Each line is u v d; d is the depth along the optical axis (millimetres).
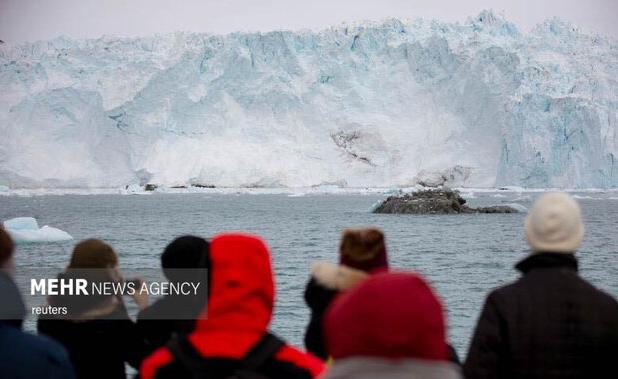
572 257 15922
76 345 17734
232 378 12797
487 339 15523
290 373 13086
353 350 9055
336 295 17750
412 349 8969
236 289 13203
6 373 13836
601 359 15148
